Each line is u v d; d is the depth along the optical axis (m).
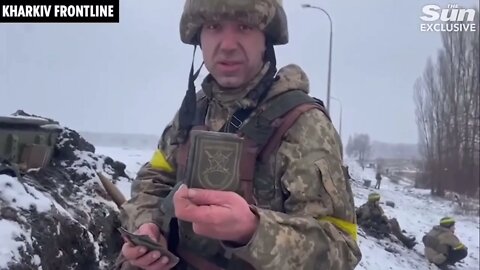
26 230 3.59
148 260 1.65
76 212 4.45
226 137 1.50
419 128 42.31
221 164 1.49
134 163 11.12
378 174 31.28
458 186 35.41
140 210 1.96
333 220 1.66
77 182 5.02
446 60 38.78
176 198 1.42
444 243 10.89
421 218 18.28
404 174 55.59
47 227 3.76
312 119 1.72
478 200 32.34
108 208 4.85
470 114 36.88
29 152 4.60
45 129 4.77
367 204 12.28
